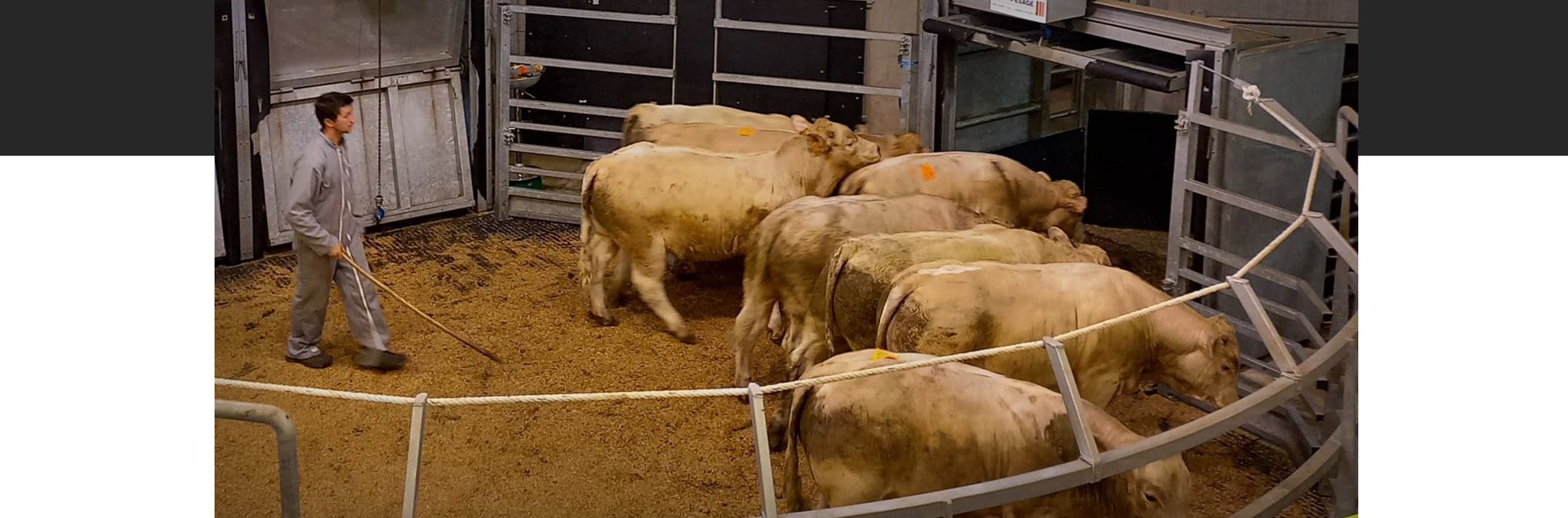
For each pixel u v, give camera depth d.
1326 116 7.24
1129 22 7.33
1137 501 4.87
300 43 8.45
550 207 9.35
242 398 6.57
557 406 6.59
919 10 8.52
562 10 9.20
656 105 8.42
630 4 9.13
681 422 6.47
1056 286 5.71
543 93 9.50
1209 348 5.88
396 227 9.12
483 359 7.14
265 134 8.41
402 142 8.99
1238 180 6.97
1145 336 5.86
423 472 6.02
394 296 6.91
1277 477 6.22
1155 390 6.93
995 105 8.88
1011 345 5.12
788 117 8.63
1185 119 6.90
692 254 7.37
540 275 8.36
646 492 5.90
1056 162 9.13
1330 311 6.94
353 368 6.99
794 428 5.06
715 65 9.07
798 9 8.80
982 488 4.58
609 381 6.93
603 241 7.44
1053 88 9.02
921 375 4.86
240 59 8.15
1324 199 7.31
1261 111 6.96
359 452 6.17
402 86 8.92
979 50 8.66
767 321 6.71
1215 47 6.83
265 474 5.97
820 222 6.43
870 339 6.01
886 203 6.65
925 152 7.85
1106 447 4.84
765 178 7.31
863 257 5.99
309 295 6.89
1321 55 7.10
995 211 7.47
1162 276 8.29
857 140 7.47
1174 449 4.92
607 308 7.65
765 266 6.50
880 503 4.57
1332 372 6.59
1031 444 4.76
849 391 4.87
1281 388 5.41
